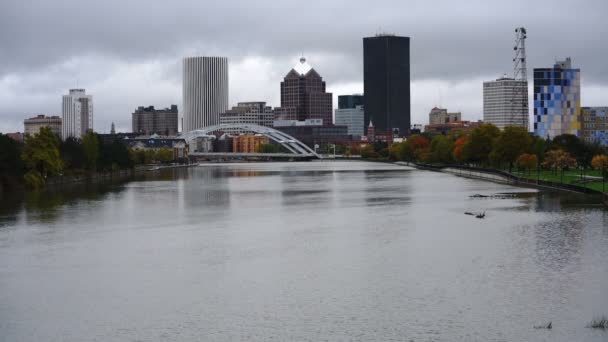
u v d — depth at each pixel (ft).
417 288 295.07
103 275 324.19
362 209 551.18
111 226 469.57
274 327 253.44
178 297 288.10
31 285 308.60
